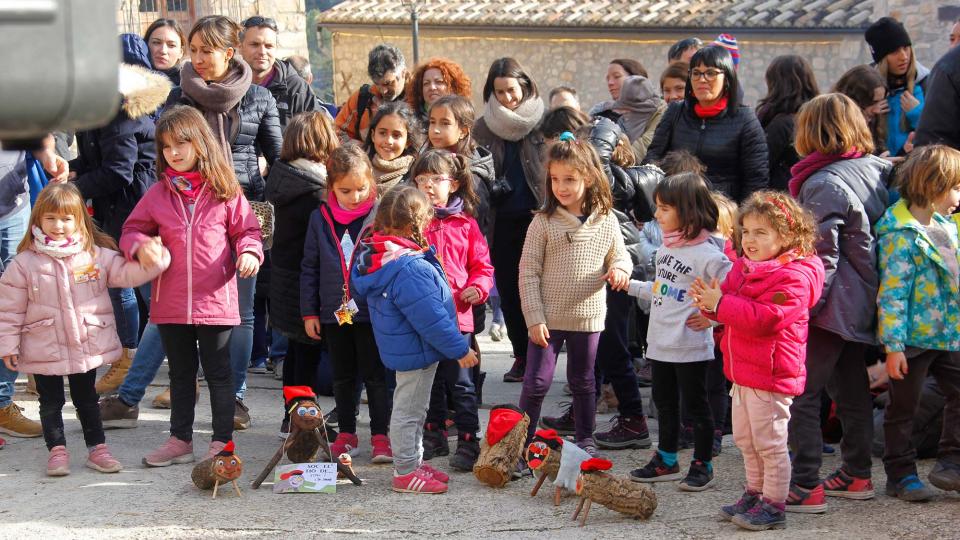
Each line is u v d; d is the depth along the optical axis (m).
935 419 4.66
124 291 5.93
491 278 4.89
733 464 4.79
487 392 6.28
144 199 4.78
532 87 5.79
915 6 13.45
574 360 4.71
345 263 4.78
